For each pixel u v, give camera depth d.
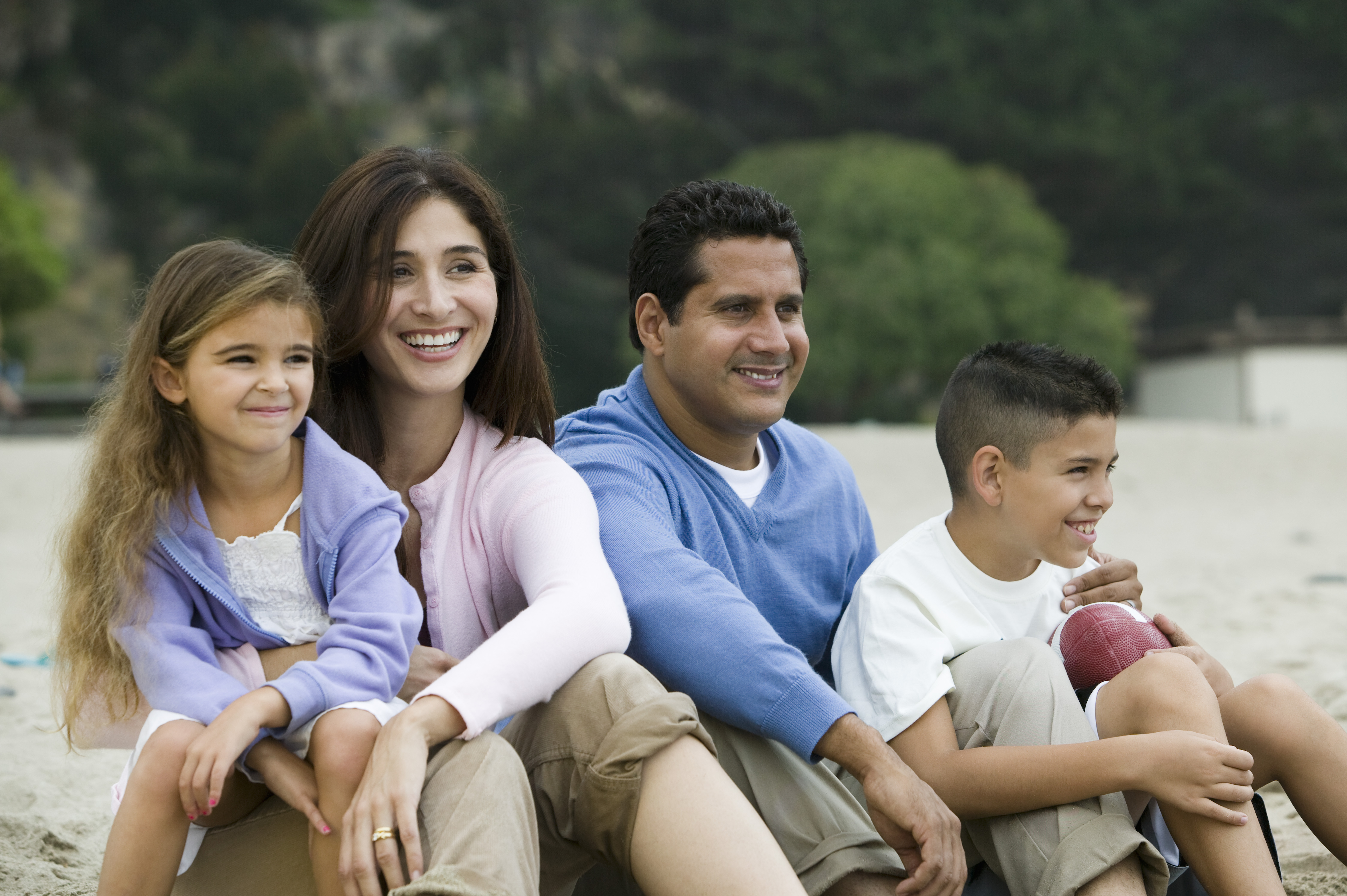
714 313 3.80
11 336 52.75
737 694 3.23
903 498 16.67
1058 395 3.59
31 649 7.24
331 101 80.75
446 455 3.66
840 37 73.88
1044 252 60.56
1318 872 4.05
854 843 3.23
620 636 3.16
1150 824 3.39
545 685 3.02
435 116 76.19
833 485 4.10
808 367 54.62
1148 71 78.75
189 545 3.13
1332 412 53.06
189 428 3.19
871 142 64.50
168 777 2.84
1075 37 77.44
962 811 3.31
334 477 3.27
